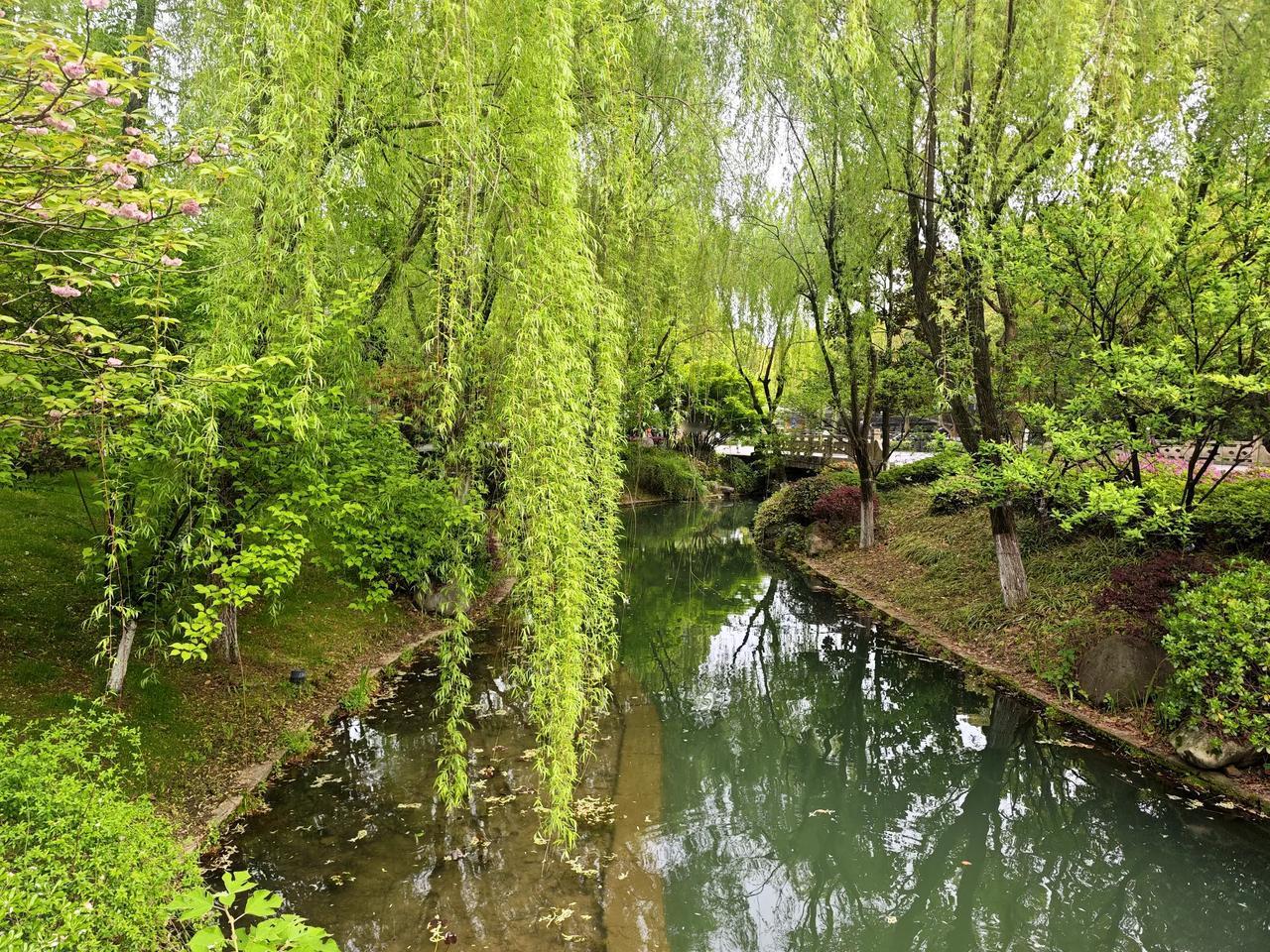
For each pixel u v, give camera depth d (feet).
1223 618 16.19
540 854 13.62
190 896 6.02
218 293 11.05
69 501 22.26
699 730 21.58
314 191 10.64
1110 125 18.76
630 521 57.36
